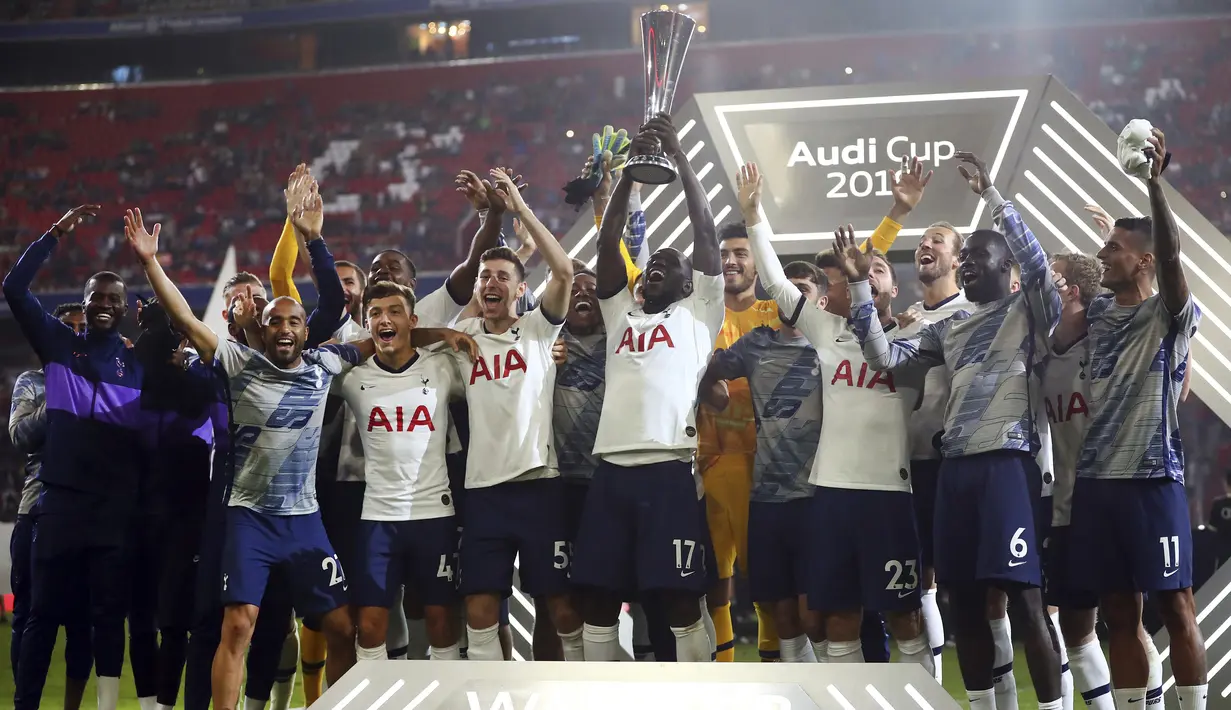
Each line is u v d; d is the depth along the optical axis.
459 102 24.34
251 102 24.88
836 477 5.03
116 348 5.65
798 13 24.14
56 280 22.00
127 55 26.17
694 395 5.08
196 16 24.59
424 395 5.20
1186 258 6.29
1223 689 6.07
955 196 6.57
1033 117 6.54
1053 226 6.48
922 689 4.09
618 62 24.05
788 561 5.37
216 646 5.11
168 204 23.61
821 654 5.30
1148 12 22.38
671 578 4.89
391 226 22.66
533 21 25.19
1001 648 5.21
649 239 6.73
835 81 22.94
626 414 5.02
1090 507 4.80
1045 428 5.22
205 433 5.59
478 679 4.28
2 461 18.33
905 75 22.80
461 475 5.61
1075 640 5.07
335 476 5.54
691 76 23.47
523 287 5.97
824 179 6.69
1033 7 22.97
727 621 5.89
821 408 5.34
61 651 10.12
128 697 7.23
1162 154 4.57
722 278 5.20
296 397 4.93
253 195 23.55
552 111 23.84
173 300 4.83
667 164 4.98
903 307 16.22
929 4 23.48
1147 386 4.76
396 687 4.31
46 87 25.44
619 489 5.01
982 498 4.80
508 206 5.27
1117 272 4.89
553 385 5.27
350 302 6.12
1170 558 4.67
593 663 4.27
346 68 25.36
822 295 5.50
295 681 7.68
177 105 24.94
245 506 4.88
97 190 23.92
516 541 5.11
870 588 4.95
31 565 5.68
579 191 5.73
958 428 4.89
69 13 25.53
